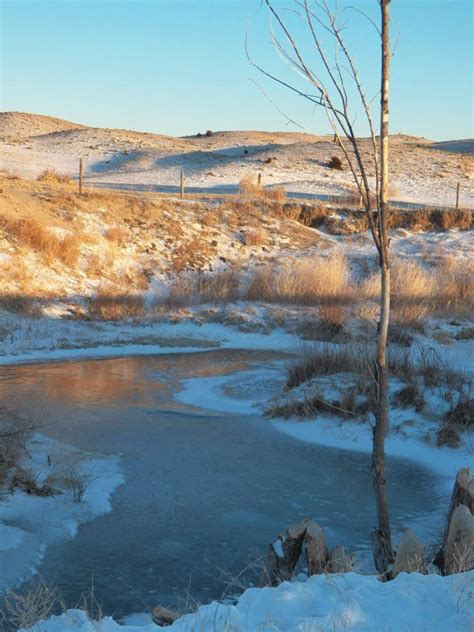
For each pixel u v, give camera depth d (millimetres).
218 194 39250
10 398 14328
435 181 51969
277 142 92812
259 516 8609
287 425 12695
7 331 21406
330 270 27219
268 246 32750
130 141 74500
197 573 7094
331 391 13445
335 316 23125
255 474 10148
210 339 22828
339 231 34812
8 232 27062
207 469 10312
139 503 8969
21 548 7508
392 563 6211
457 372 14297
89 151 67312
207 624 4461
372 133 6281
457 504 6496
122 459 10648
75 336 21953
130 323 24125
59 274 26297
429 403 12578
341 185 48438
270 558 6297
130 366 18672
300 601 4824
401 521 8484
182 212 33906
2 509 8258
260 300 26797
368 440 11695
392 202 40094
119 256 29078
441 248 31953
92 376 17172
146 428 12422
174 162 61031
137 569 7176
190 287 27641
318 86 5781
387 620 4445
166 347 21609
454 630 4301
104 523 8344
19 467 9172
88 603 6422
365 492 9531
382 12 6105
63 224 29578
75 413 13289
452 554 5773
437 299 25406
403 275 26859
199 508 8844
